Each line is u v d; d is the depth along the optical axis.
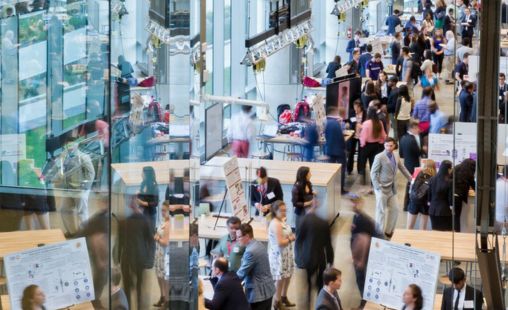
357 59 22.91
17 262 3.48
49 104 6.13
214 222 11.64
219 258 9.16
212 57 16.27
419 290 6.91
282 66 17.45
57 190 5.03
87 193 3.98
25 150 6.23
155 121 3.11
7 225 5.13
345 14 23.50
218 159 13.52
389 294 7.05
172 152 3.07
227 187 11.80
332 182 12.51
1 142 6.40
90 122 3.83
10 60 6.54
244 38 17.03
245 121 14.91
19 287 3.48
